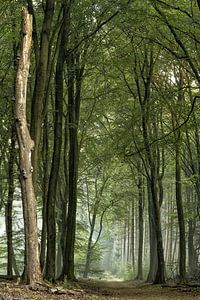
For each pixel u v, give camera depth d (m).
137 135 25.02
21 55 10.01
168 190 45.50
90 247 43.31
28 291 9.45
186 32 18.59
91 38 20.27
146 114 23.38
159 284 24.00
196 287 19.55
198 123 23.45
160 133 29.00
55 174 17.20
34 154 13.57
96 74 25.88
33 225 10.14
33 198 10.10
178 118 22.06
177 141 21.89
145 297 15.16
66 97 27.62
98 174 40.06
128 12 18.27
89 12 18.77
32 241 10.18
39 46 15.77
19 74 9.99
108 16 18.98
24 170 9.98
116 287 26.14
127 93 27.89
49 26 14.62
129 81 27.03
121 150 24.81
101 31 21.73
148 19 19.23
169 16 18.00
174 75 25.27
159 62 25.16
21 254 33.03
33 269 10.28
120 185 42.09
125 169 40.25
